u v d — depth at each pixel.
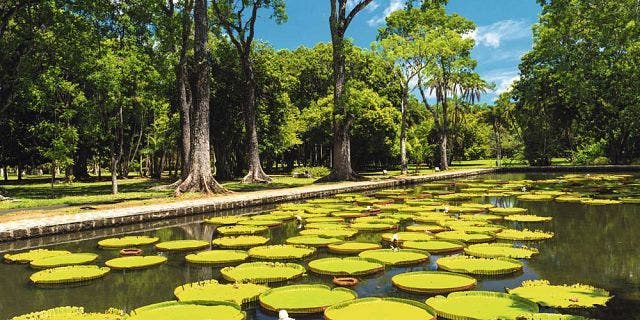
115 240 11.92
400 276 8.05
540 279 8.06
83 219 13.64
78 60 21.81
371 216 15.17
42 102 22.67
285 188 25.98
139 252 10.57
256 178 31.02
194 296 7.03
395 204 18.44
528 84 45.41
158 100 32.34
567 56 26.25
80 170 40.69
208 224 14.92
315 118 44.38
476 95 54.84
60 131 22.28
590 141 49.75
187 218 16.17
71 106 25.19
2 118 26.80
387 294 7.32
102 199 20.25
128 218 14.77
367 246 10.51
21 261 9.91
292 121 44.59
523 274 8.36
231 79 35.84
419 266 8.98
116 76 21.77
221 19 30.08
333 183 27.89
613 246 10.64
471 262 8.95
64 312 6.53
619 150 43.50
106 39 23.23
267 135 40.47
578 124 47.47
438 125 42.78
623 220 14.13
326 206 18.16
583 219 14.40
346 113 29.30
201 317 6.06
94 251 11.01
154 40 26.12
